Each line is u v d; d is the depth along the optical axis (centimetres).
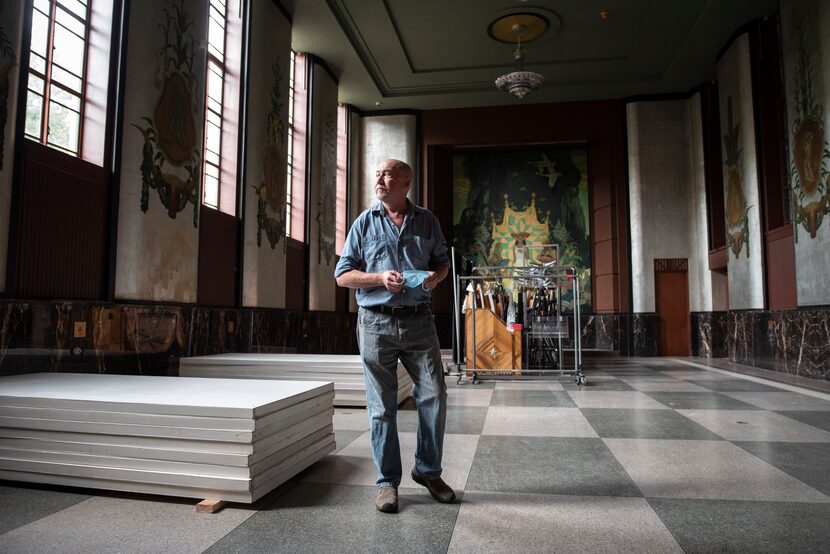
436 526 252
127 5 647
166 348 693
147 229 664
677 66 1416
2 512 266
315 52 1341
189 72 752
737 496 293
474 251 1761
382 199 287
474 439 437
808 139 905
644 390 746
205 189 895
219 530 246
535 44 1364
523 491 304
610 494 298
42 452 299
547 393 716
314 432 350
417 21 1265
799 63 929
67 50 594
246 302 952
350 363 602
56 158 555
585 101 1639
